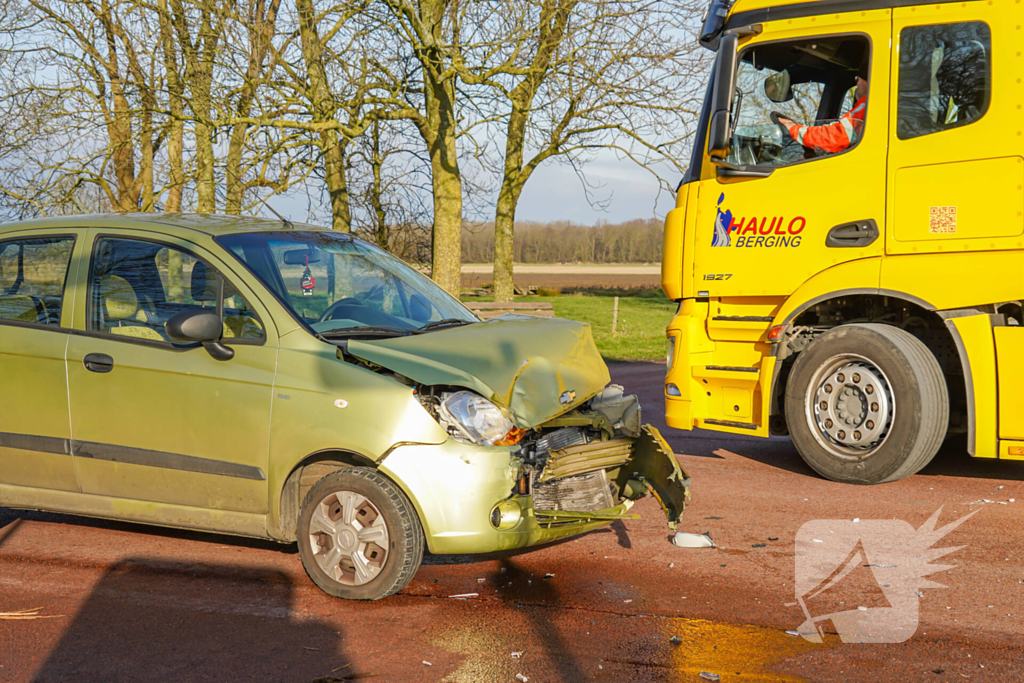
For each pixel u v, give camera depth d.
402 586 3.98
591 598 4.01
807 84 6.15
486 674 3.23
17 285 4.91
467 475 3.86
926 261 5.68
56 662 3.42
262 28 15.73
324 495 4.09
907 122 5.74
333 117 16.34
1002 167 5.43
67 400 4.62
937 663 3.25
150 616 3.88
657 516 5.35
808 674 3.17
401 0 14.75
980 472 6.39
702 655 3.37
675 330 6.82
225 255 4.52
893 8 5.79
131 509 4.57
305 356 4.18
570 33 14.92
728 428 6.63
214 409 4.28
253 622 3.79
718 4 6.68
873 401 5.94
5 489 4.84
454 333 4.56
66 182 15.99
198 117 15.30
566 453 4.61
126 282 4.67
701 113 6.73
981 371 5.57
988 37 5.50
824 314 6.45
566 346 4.77
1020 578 4.12
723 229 6.46
